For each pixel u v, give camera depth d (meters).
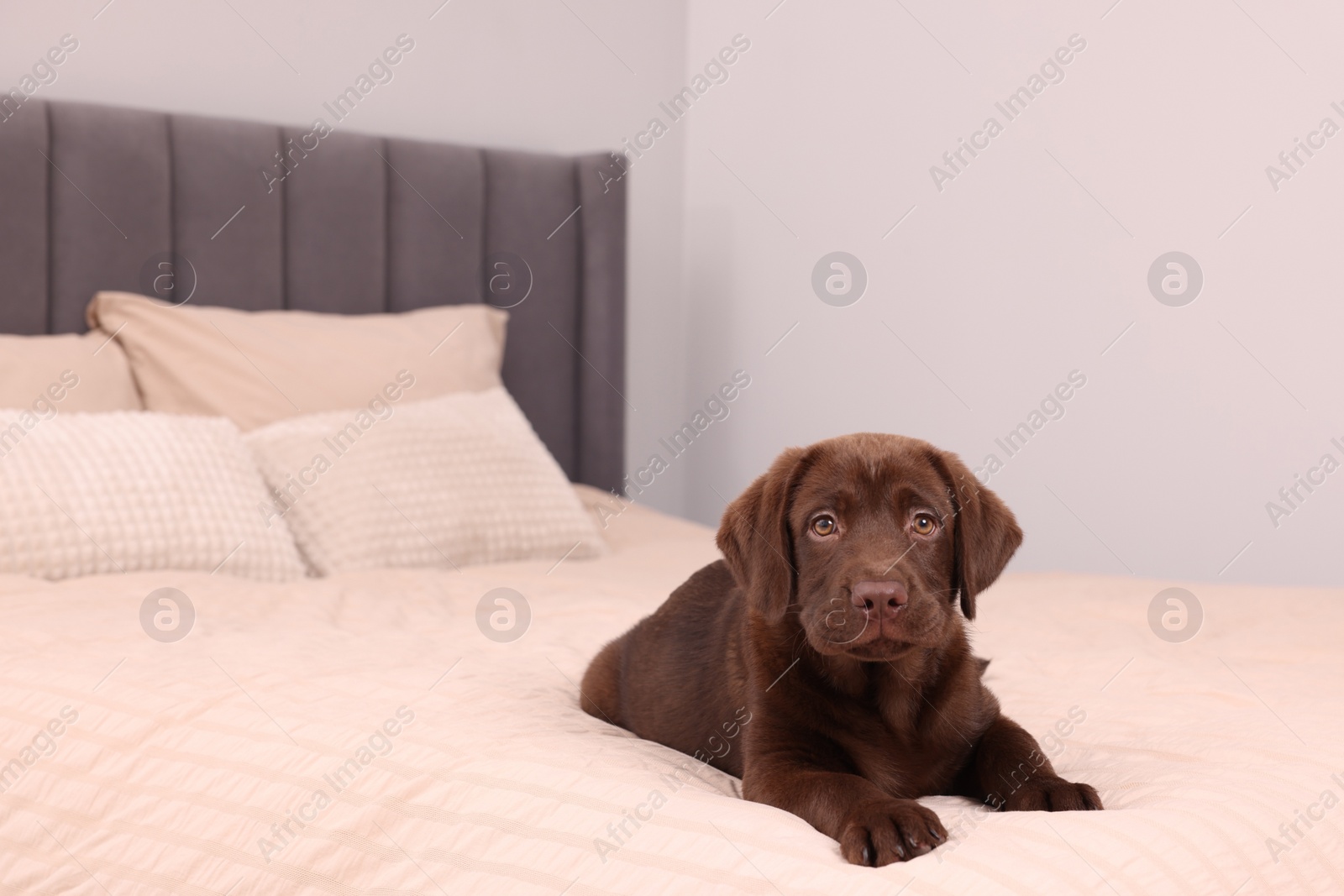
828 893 1.24
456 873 1.49
